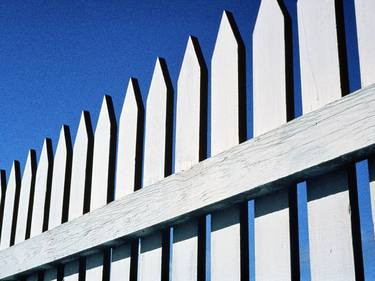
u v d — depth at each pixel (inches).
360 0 64.4
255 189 67.6
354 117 58.4
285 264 66.1
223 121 78.3
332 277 60.8
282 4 75.8
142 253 86.4
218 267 74.1
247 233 73.1
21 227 118.9
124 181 93.7
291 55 73.3
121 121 98.8
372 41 61.9
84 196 102.2
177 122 85.7
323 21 68.4
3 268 113.7
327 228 62.4
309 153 62.1
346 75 65.2
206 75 85.4
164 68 93.0
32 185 120.4
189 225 79.5
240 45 80.4
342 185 61.9
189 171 77.1
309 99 67.2
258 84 74.7
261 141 67.8
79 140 108.4
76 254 96.0
